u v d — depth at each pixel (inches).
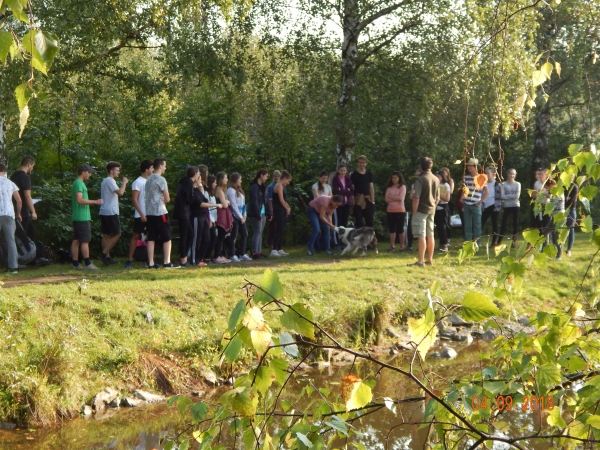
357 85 768.3
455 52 702.5
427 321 116.8
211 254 594.2
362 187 704.4
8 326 347.3
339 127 753.0
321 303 458.6
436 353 429.7
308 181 824.3
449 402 139.6
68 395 328.8
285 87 821.9
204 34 705.0
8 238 490.6
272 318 352.8
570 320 153.6
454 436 145.9
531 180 1004.6
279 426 195.5
